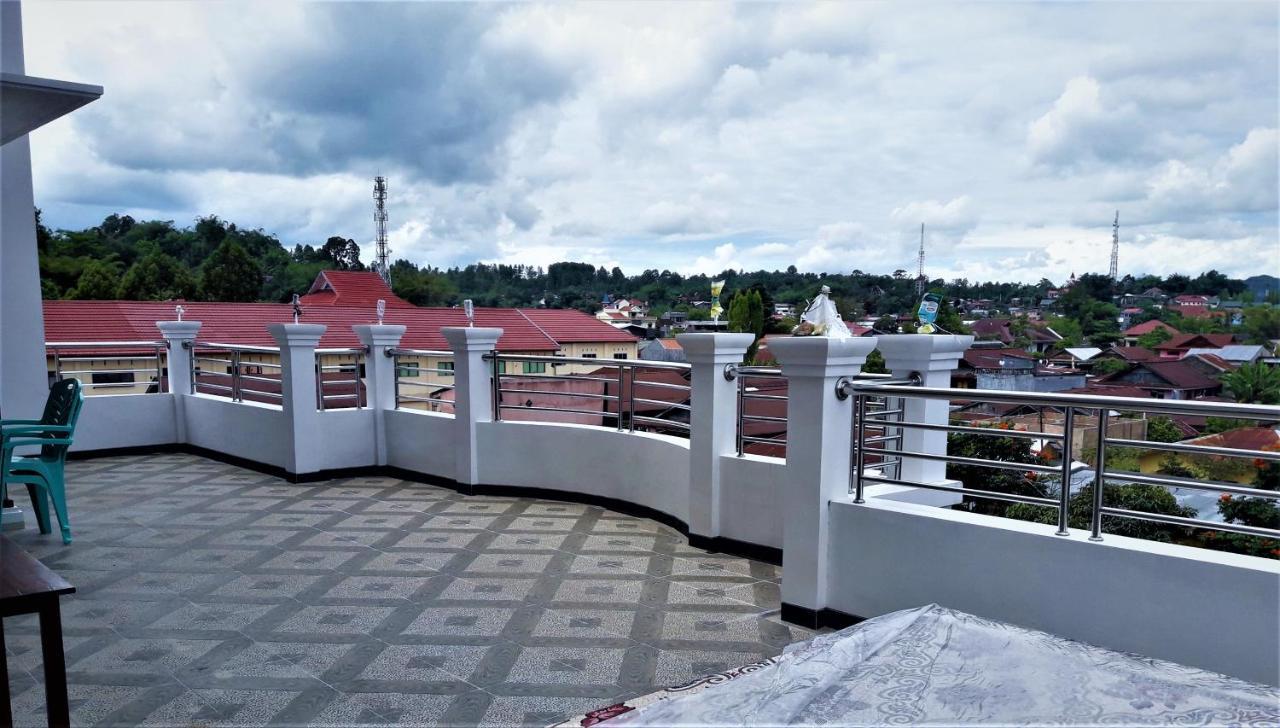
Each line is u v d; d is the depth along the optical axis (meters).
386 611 3.88
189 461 8.00
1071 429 2.99
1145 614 2.78
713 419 4.85
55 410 5.29
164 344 8.59
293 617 3.81
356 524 5.56
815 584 3.68
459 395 6.54
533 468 6.39
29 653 3.40
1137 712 1.43
